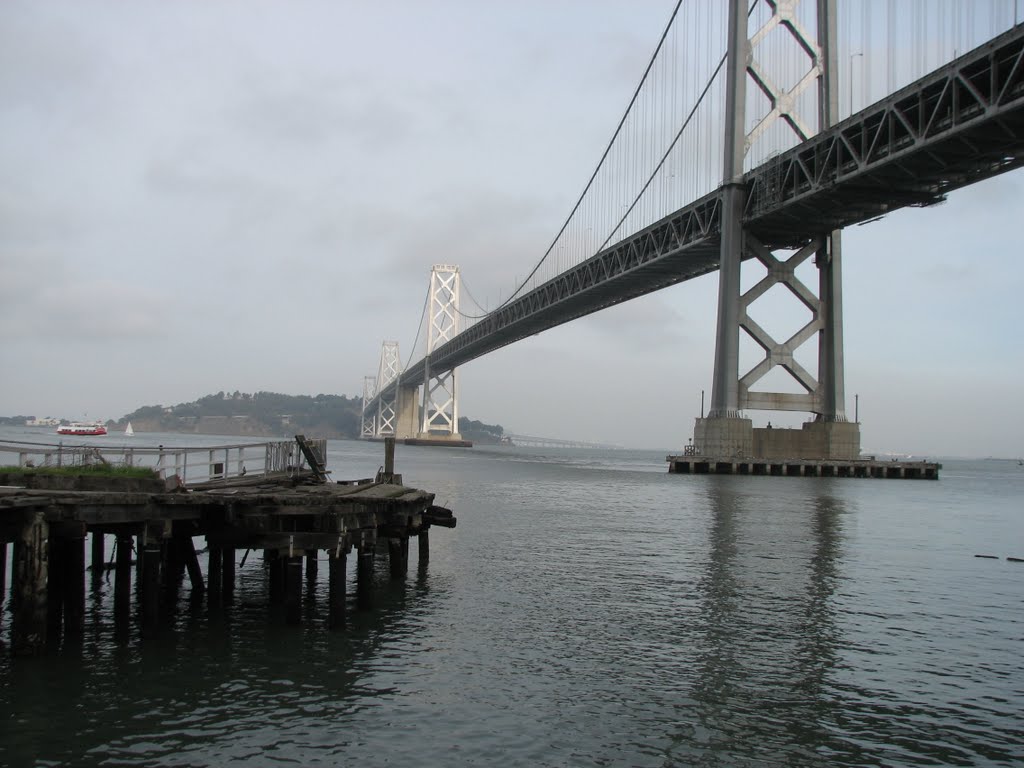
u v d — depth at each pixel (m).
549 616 15.50
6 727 9.77
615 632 14.41
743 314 67.31
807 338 68.69
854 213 63.34
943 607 17.22
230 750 9.30
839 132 55.34
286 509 14.59
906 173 52.09
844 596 18.05
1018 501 51.59
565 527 29.47
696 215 72.44
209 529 14.90
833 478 66.19
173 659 12.52
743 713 10.71
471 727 10.05
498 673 12.05
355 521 15.13
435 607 16.14
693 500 42.81
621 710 10.70
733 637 14.27
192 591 17.34
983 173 51.19
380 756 9.22
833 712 10.84
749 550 24.50
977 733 10.29
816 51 69.88
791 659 13.07
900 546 26.58
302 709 10.55
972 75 45.91
